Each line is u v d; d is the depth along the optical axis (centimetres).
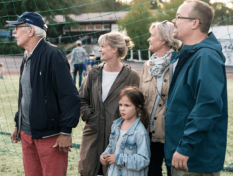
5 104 683
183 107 146
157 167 202
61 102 188
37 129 190
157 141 190
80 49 880
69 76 191
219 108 131
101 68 217
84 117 211
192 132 132
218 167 145
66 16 3123
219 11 2241
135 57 1930
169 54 190
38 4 2469
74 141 392
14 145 380
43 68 187
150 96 191
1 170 291
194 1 151
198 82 136
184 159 135
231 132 429
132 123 183
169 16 1889
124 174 173
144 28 1942
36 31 192
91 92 215
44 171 199
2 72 1257
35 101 187
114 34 207
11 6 2389
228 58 998
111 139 188
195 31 151
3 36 2420
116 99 206
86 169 210
